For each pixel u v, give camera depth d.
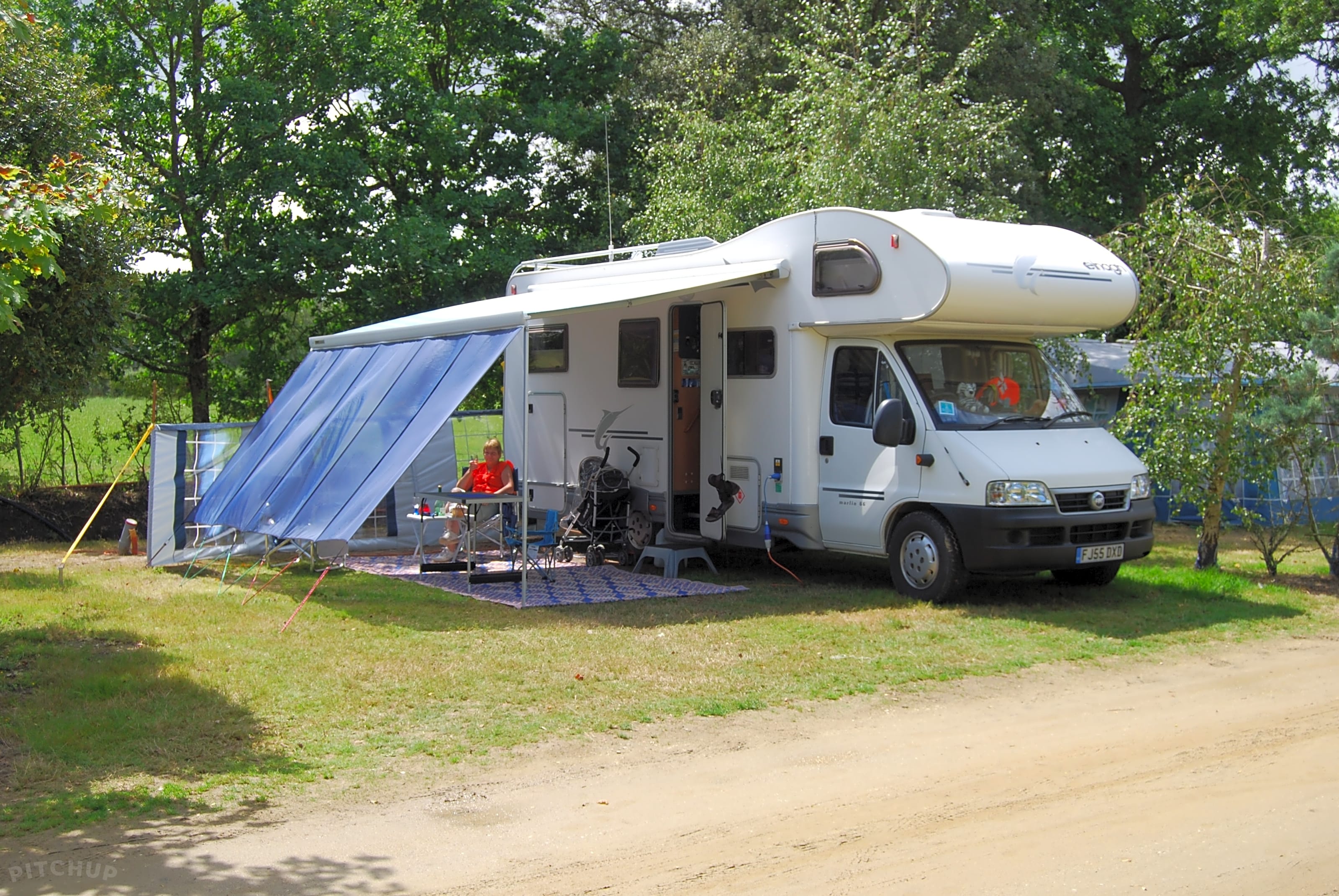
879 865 4.60
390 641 8.34
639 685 7.22
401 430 9.39
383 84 18.78
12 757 5.74
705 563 12.02
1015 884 4.42
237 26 18.48
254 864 4.52
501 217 21.75
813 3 19.39
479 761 5.84
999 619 9.24
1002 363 10.46
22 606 9.48
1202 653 8.37
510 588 10.69
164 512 12.00
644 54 26.52
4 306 6.05
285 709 6.60
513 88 22.78
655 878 4.47
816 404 10.60
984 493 9.38
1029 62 22.48
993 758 5.97
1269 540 12.16
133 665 7.43
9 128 9.57
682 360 11.53
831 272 10.30
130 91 18.17
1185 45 27.97
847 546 10.48
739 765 5.83
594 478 11.98
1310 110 26.34
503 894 4.31
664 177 19.03
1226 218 11.77
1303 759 5.95
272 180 17.77
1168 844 4.82
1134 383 12.17
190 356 19.83
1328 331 10.63
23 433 17.14
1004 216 16.12
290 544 11.56
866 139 15.55
